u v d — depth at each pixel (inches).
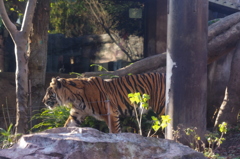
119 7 759.1
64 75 481.1
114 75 422.3
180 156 172.9
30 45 365.1
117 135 176.1
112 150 161.6
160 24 574.2
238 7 597.6
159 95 348.8
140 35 790.5
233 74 373.4
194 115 252.7
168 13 258.2
